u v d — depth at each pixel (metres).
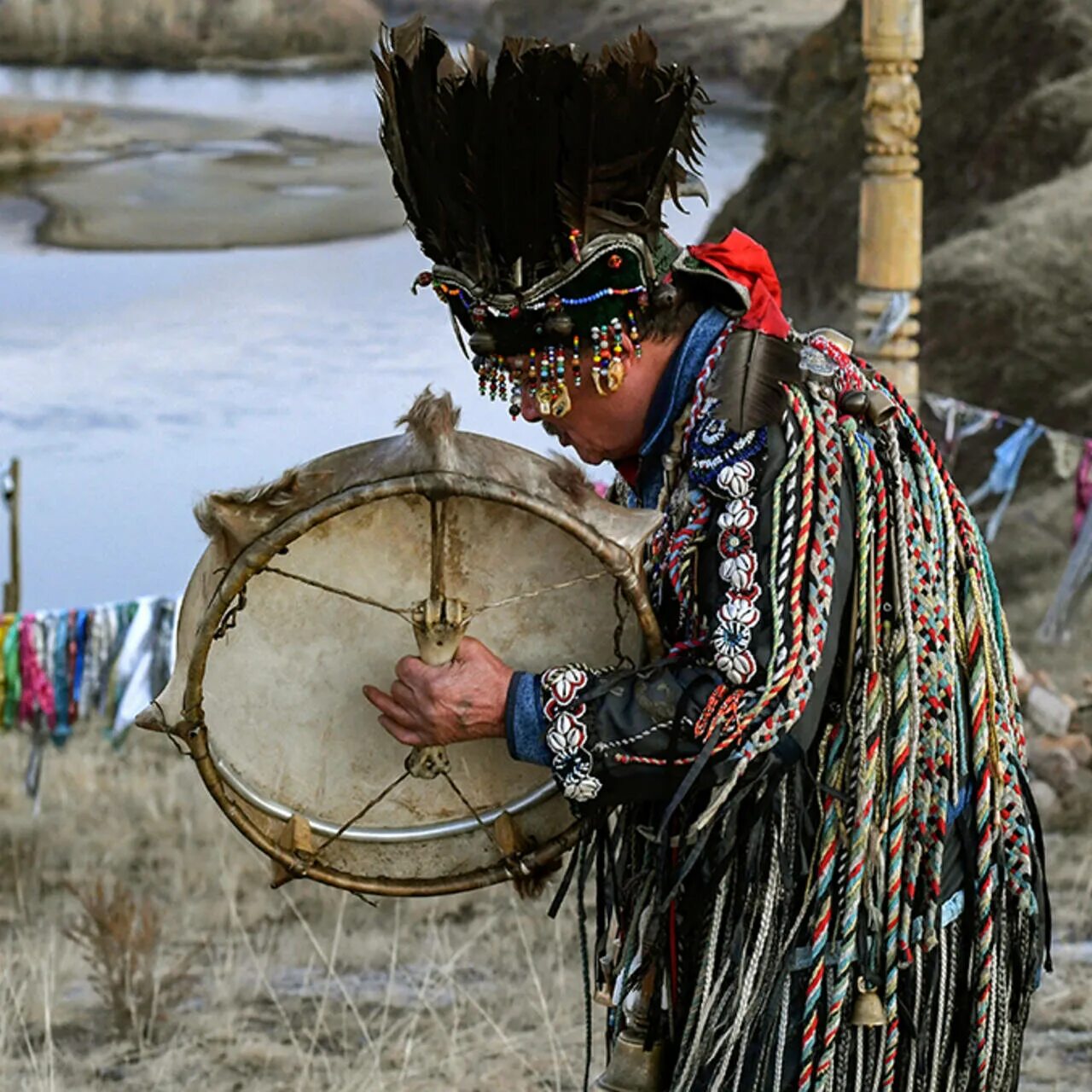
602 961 7.89
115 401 34.88
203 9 54.00
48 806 19.25
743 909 7.30
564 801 7.89
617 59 7.06
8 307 39.31
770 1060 7.47
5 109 48.97
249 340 37.75
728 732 6.92
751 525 7.00
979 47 33.16
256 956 15.31
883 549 7.25
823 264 34.31
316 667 7.75
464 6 49.69
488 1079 12.81
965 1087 7.80
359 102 52.88
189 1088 12.95
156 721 7.40
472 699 7.18
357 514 7.60
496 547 7.61
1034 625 24.78
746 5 47.66
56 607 26.94
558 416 7.41
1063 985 13.98
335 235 44.28
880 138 18.59
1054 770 17.97
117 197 45.47
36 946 15.43
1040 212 30.42
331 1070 13.13
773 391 7.09
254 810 7.77
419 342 38.50
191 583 7.35
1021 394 28.61
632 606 7.20
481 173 6.92
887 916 7.38
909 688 7.24
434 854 7.94
